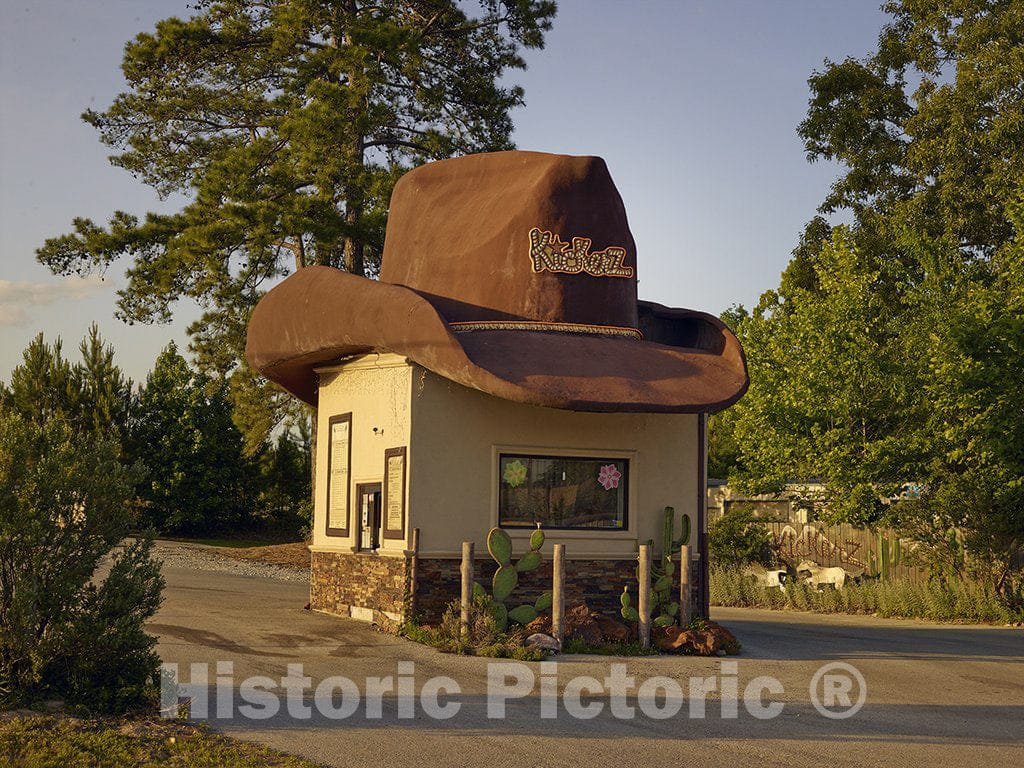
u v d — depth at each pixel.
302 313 16.33
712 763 8.66
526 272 15.80
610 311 16.16
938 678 13.31
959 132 33.06
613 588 15.67
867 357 25.88
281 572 27.91
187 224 30.58
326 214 29.20
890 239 35.28
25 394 40.19
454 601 14.61
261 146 30.45
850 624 20.83
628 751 8.95
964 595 21.92
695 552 16.36
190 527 45.91
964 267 26.97
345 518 16.89
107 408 41.97
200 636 14.05
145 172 32.47
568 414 15.68
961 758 9.09
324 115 28.89
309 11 30.36
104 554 9.98
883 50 37.41
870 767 8.70
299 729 9.20
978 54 33.41
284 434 48.28
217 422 45.91
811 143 38.72
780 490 27.45
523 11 33.16
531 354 14.65
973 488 21.91
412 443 14.82
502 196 16.39
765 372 27.61
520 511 15.34
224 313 31.39
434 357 13.92
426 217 17.25
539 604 14.68
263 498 48.34
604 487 15.87
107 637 9.49
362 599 16.20
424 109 33.22
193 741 8.62
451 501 14.95
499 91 33.72
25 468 9.62
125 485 9.94
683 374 15.24
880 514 24.50
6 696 9.29
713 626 15.27
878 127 37.66
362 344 15.16
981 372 20.69
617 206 16.44
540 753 8.75
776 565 28.34
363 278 15.60
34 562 9.49
